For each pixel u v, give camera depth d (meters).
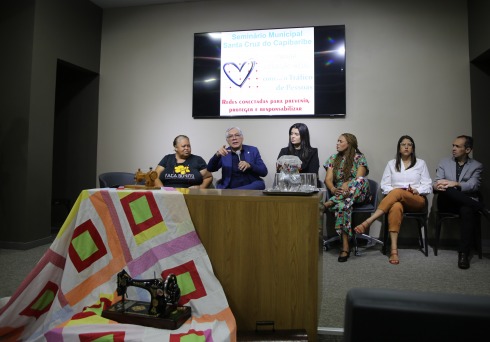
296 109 3.60
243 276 1.39
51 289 1.42
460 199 2.73
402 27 3.48
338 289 2.09
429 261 2.76
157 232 1.41
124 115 3.99
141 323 1.23
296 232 1.37
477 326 0.47
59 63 3.61
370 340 0.50
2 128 3.21
